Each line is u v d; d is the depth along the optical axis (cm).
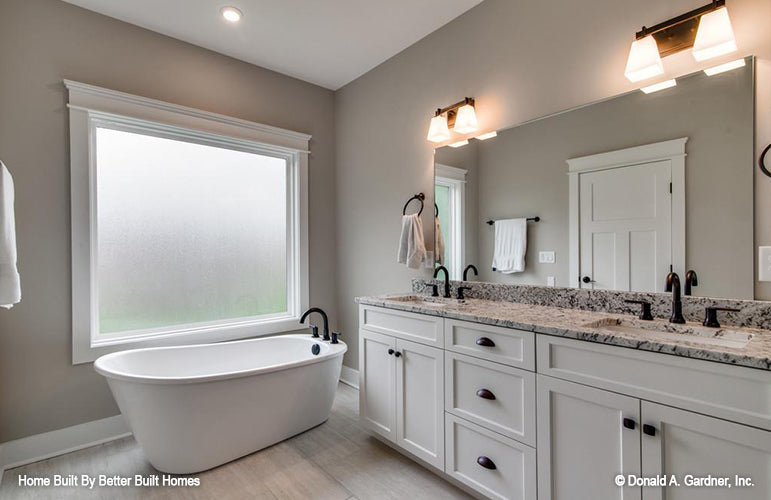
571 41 186
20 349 207
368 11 233
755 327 133
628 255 166
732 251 139
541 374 141
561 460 136
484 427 161
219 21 242
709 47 139
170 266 269
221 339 278
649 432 114
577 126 184
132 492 179
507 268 214
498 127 219
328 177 347
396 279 288
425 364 190
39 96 213
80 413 223
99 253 241
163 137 266
